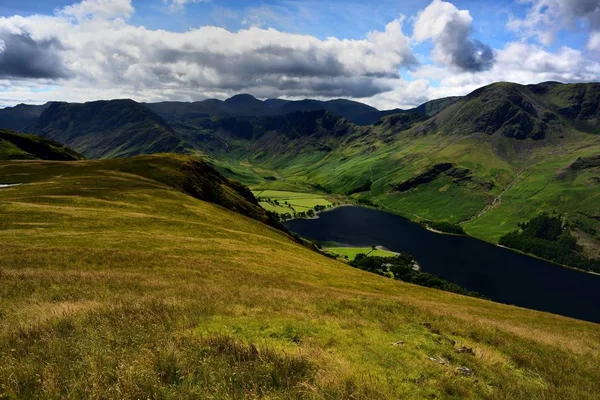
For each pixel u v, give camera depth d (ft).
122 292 65.51
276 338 44.06
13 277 70.18
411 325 62.75
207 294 68.28
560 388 45.50
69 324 40.24
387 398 30.73
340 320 56.80
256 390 27.45
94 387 25.30
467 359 49.03
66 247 114.83
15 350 31.55
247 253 163.73
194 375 29.35
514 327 96.07
